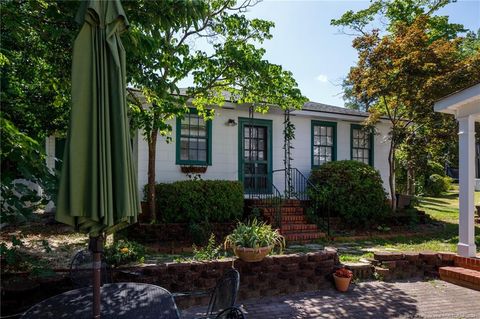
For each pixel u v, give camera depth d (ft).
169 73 20.75
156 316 8.25
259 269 16.44
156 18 12.14
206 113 28.43
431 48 32.53
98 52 7.18
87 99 6.98
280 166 35.60
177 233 25.46
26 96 19.75
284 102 26.18
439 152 45.19
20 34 12.73
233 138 33.58
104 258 14.66
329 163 34.22
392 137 36.88
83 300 9.39
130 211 7.15
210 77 25.07
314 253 17.90
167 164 30.32
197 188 26.81
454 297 16.33
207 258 16.69
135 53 12.27
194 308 14.62
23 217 11.00
